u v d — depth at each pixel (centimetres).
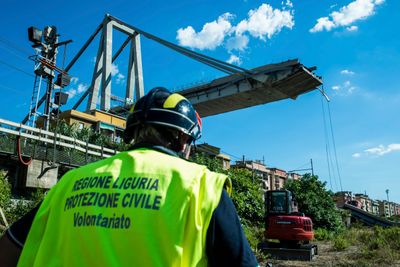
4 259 146
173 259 119
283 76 3616
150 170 137
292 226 1360
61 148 1836
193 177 132
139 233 123
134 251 121
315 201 2852
